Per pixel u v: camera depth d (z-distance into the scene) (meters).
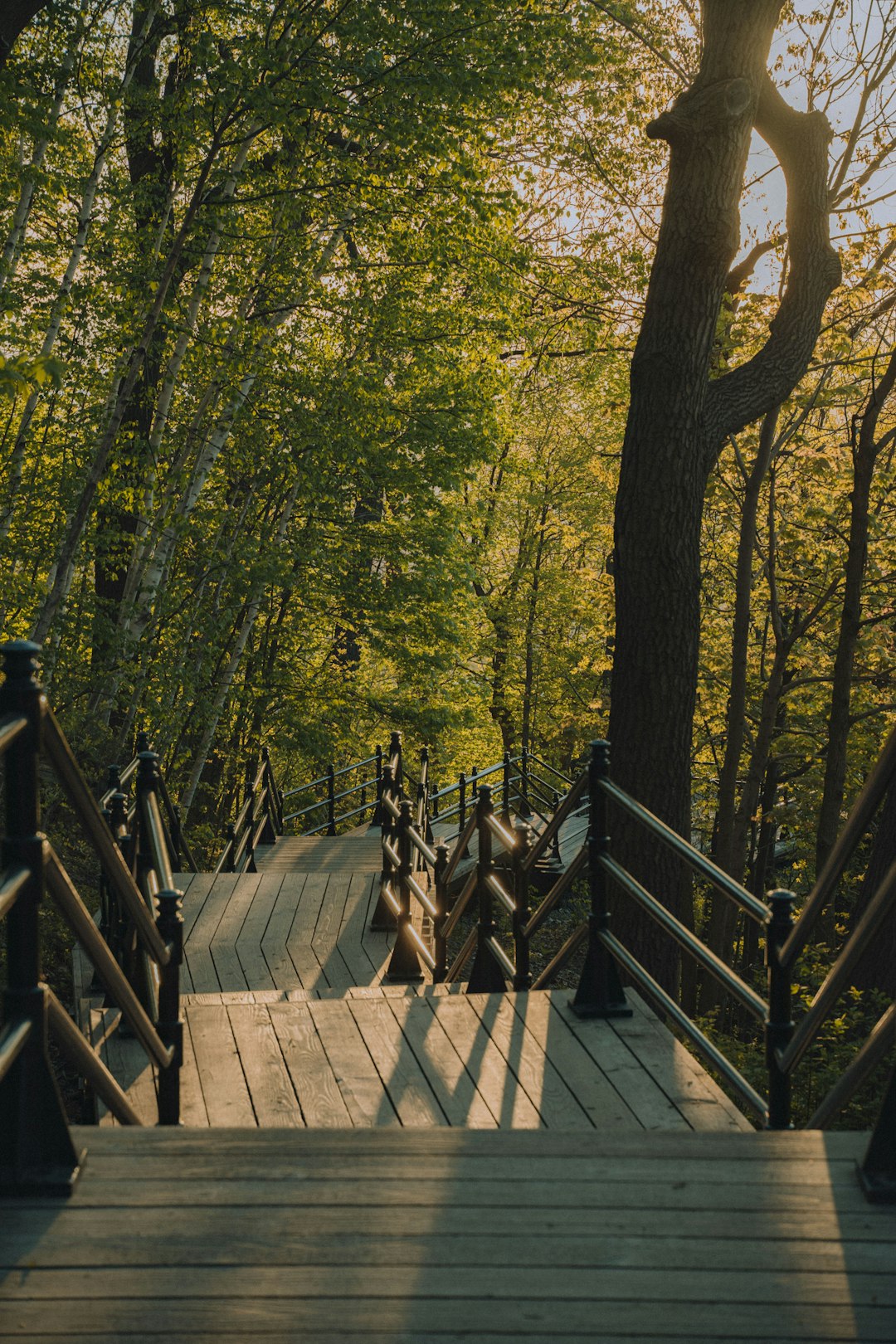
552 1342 2.25
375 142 14.72
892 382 13.43
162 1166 2.82
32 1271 2.42
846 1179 2.84
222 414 16.94
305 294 16.38
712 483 17.09
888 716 17.58
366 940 8.62
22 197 14.53
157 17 14.52
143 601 15.98
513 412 20.12
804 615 18.30
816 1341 2.27
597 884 5.08
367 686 24.39
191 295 16.03
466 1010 5.19
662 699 9.76
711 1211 2.69
